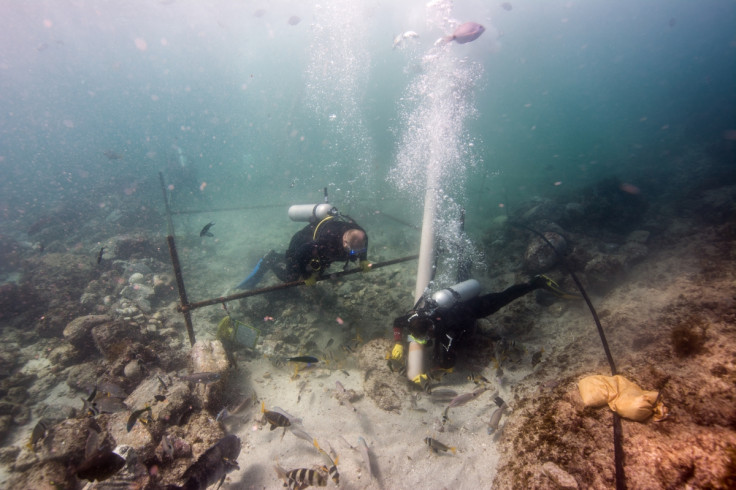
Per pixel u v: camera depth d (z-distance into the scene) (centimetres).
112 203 1447
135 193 1609
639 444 229
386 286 650
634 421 246
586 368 334
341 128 3616
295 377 424
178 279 416
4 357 484
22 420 388
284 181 1900
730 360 255
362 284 657
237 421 361
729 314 305
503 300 432
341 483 291
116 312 554
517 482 257
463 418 342
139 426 321
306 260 403
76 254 870
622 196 902
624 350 334
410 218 1129
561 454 254
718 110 3198
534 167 2080
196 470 234
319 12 2589
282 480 296
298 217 521
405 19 3812
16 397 419
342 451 321
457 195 1213
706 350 275
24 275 780
